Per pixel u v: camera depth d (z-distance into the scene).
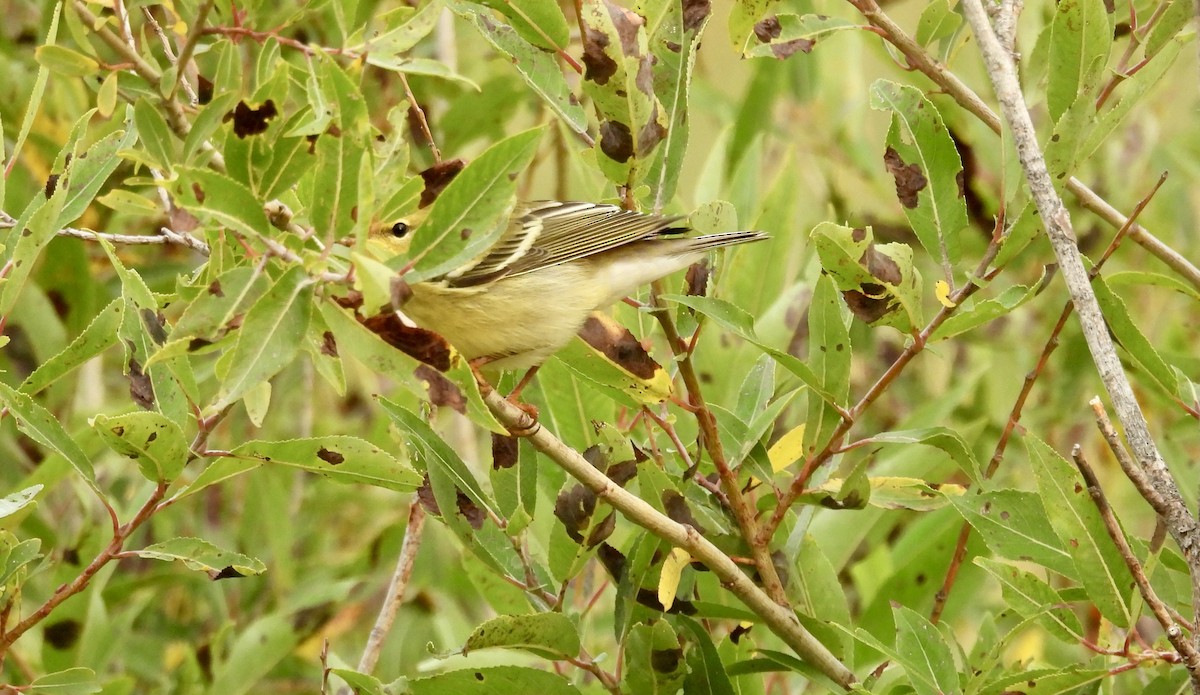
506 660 10.77
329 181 6.39
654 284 9.38
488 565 8.68
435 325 9.38
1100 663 8.41
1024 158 7.19
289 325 6.15
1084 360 13.99
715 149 12.84
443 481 8.49
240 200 6.21
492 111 14.09
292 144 6.64
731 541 8.86
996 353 14.44
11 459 12.80
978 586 10.66
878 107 8.57
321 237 6.44
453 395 6.58
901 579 10.66
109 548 7.82
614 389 9.03
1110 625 8.54
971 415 14.45
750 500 9.45
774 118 15.27
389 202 6.80
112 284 14.27
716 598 9.65
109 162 8.34
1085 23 8.09
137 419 7.34
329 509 14.71
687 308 9.01
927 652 7.91
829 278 8.23
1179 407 8.27
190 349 6.35
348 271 6.36
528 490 8.87
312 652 13.24
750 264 12.27
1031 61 10.00
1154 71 7.92
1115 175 14.56
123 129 8.61
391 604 9.80
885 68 15.93
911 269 8.04
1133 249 14.62
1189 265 8.80
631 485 9.88
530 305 9.12
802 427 9.41
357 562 13.73
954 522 10.66
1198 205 14.78
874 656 10.52
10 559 7.89
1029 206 8.04
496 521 8.58
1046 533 8.16
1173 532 6.39
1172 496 6.42
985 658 8.01
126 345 8.07
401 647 13.33
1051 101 8.35
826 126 15.26
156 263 13.95
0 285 8.32
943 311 8.20
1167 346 13.75
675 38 8.80
